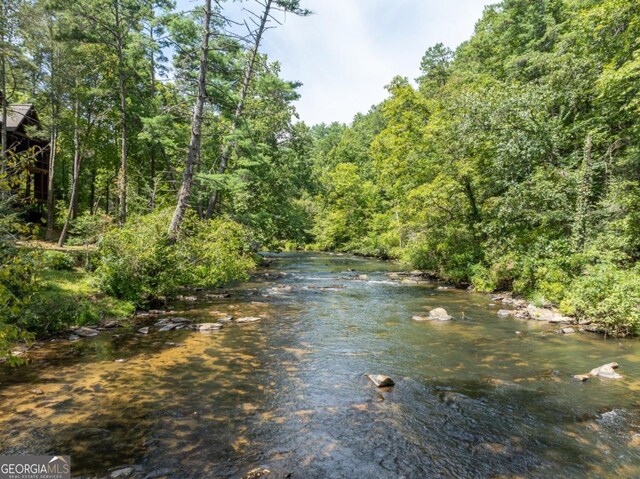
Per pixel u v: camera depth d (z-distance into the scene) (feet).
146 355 29.96
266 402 22.22
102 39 68.44
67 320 36.63
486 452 17.44
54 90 70.79
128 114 78.07
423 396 23.59
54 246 70.33
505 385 25.38
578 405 22.41
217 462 16.08
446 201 80.79
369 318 45.09
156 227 50.01
